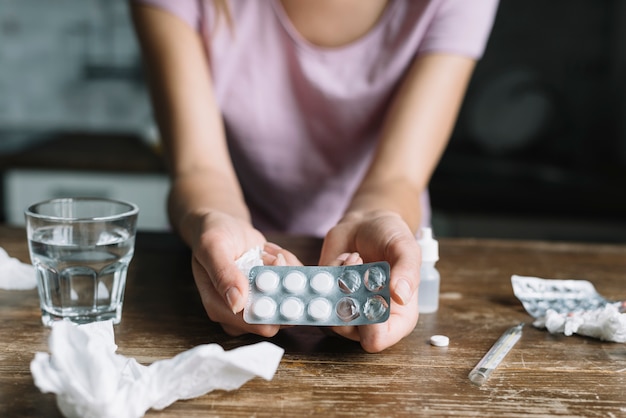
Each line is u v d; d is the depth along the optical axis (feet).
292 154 3.90
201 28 3.58
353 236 2.37
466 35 3.40
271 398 1.82
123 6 9.19
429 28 3.47
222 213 2.48
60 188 7.42
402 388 1.89
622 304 2.49
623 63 8.87
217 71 3.69
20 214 7.46
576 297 2.58
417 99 3.24
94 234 2.22
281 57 3.72
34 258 2.23
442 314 2.46
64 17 9.23
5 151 7.48
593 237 7.50
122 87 9.41
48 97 9.44
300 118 3.82
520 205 7.48
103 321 2.10
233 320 2.12
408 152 3.09
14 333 2.21
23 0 9.19
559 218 7.50
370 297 2.02
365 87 3.67
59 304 2.23
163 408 1.75
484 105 9.00
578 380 1.96
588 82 8.96
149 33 3.32
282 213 4.08
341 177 3.93
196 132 3.18
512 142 8.96
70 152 7.60
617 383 1.95
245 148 3.91
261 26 3.67
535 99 8.90
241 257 2.23
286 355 2.07
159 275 2.80
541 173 8.31
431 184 7.57
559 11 8.91
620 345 2.22
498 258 3.15
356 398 1.83
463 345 2.19
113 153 7.66
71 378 1.63
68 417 1.68
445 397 1.84
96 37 9.27
